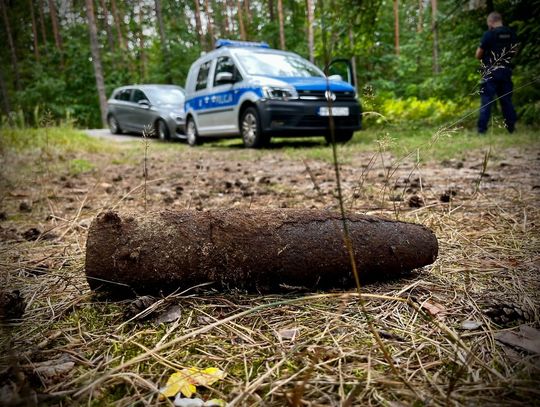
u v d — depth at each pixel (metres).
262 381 1.04
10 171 4.95
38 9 28.67
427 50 19.12
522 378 1.02
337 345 1.21
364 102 2.06
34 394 0.98
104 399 1.00
